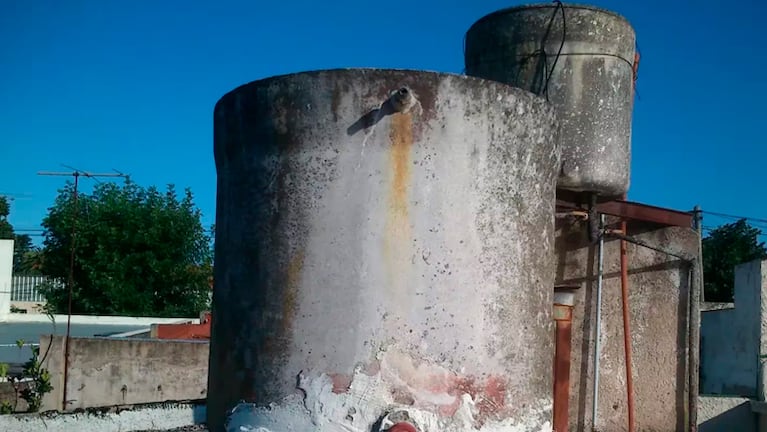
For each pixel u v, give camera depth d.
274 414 4.55
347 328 4.47
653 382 6.59
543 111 4.96
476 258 4.61
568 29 6.34
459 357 4.52
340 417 4.41
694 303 6.58
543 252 4.99
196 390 11.66
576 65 6.33
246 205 4.88
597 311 6.57
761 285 10.20
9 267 23.53
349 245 4.51
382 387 4.41
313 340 4.51
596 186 6.30
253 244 4.80
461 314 4.54
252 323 4.73
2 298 23.16
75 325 21.55
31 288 28.58
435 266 4.51
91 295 24.22
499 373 4.64
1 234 35.44
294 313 4.57
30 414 7.08
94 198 25.14
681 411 6.54
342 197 4.55
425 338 4.47
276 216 4.69
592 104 6.31
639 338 6.64
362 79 4.54
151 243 24.39
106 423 7.11
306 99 4.62
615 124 6.39
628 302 6.68
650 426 6.55
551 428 5.02
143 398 11.56
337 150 4.58
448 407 4.46
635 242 6.45
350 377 4.43
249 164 4.88
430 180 4.53
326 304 4.51
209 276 25.72
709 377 12.29
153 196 25.62
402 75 4.54
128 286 24.06
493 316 4.64
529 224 4.87
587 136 6.28
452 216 4.55
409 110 4.52
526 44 6.41
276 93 4.71
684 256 6.61
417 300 4.48
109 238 24.20
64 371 11.43
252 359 4.70
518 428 4.70
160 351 11.66
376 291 4.46
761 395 10.06
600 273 6.57
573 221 6.70
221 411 4.94
